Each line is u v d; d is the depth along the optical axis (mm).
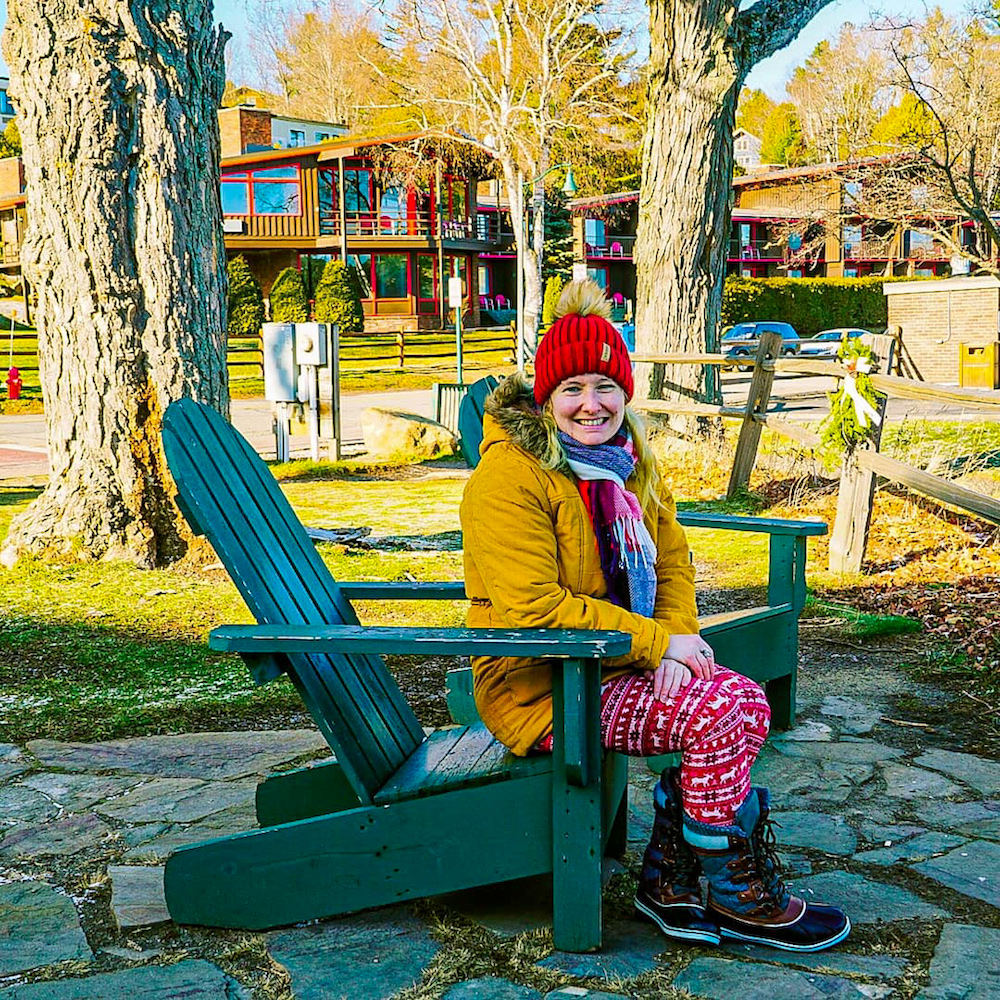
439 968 2502
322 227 45031
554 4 35062
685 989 2395
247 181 44375
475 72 36156
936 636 5672
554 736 2504
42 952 2641
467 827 2582
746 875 2576
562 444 2688
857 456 7000
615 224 52656
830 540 7293
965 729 4352
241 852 2693
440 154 41344
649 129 12047
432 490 11633
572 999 2359
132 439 7273
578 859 2537
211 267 7379
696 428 11734
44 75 6887
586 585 2674
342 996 2400
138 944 2676
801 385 29453
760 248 56031
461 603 6777
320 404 14977
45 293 7262
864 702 4711
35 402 27734
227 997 2416
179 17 7043
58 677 5160
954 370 25859
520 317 34125
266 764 4004
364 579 7062
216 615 6227
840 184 29219
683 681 2568
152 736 4352
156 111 7039
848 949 2588
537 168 36750
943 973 2463
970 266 34594
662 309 11898
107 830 3434
